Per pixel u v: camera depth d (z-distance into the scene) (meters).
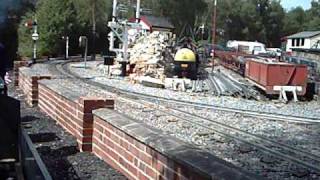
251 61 36.75
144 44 39.28
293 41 92.75
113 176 6.78
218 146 12.02
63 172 6.95
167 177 5.32
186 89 31.50
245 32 126.38
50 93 12.12
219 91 30.17
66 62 51.69
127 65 38.12
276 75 30.23
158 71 36.22
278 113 21.08
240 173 4.29
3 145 5.41
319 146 13.36
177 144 5.43
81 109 8.27
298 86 30.45
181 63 36.69
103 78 34.94
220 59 62.03
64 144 8.70
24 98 16.53
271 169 9.84
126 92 25.47
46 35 67.50
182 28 109.06
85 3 79.69
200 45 59.19
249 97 29.69
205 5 117.44
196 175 4.62
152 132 6.09
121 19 46.06
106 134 7.49
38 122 11.17
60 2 69.75
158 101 22.44
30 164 5.69
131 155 6.51
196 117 17.38
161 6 112.31
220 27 121.56
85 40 51.25
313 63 41.59
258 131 15.49
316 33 88.19
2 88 6.04
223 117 18.22
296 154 11.73
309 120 19.05
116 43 50.84
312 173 9.70
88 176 6.80
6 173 5.32
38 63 43.06
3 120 5.42
